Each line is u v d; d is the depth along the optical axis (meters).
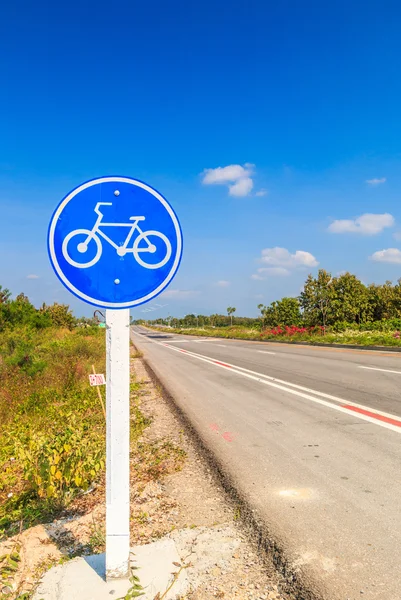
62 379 14.48
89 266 2.72
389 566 2.94
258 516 3.77
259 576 2.92
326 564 3.00
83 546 3.38
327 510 3.82
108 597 2.59
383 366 13.51
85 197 2.75
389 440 5.77
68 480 4.41
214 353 23.91
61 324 42.88
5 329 27.30
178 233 2.81
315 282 35.47
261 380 12.16
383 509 3.78
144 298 2.75
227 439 6.31
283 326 36.62
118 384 2.68
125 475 2.70
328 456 5.27
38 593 2.68
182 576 2.83
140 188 2.79
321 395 9.27
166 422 7.82
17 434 8.19
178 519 3.86
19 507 4.59
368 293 37.69
